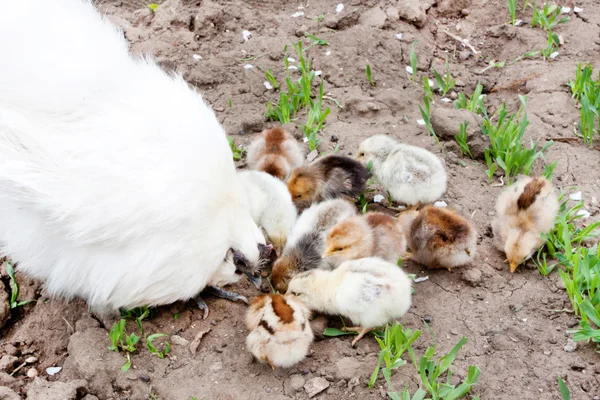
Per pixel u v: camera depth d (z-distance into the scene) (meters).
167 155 1.16
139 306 1.22
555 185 1.36
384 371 1.17
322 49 1.55
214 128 1.20
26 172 1.13
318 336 1.22
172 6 1.61
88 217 1.14
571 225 1.29
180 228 1.17
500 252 1.30
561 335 1.21
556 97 1.46
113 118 1.16
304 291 1.22
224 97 1.49
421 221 1.27
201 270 1.20
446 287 1.27
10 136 1.14
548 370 1.18
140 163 1.15
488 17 1.61
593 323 1.21
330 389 1.18
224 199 1.19
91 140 1.15
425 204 1.34
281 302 1.18
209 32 1.58
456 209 1.34
